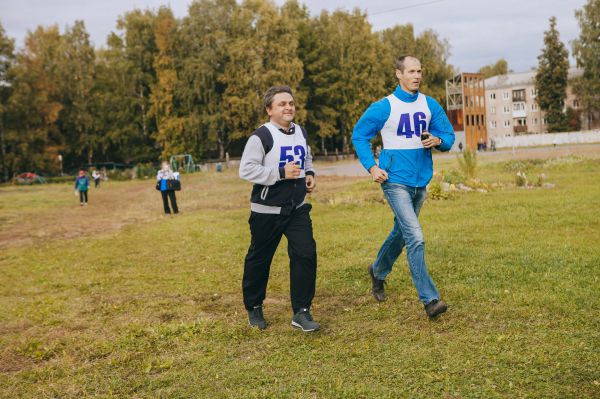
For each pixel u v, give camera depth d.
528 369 3.49
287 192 4.49
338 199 15.70
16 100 61.00
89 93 69.69
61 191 36.44
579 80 76.62
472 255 7.02
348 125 70.19
